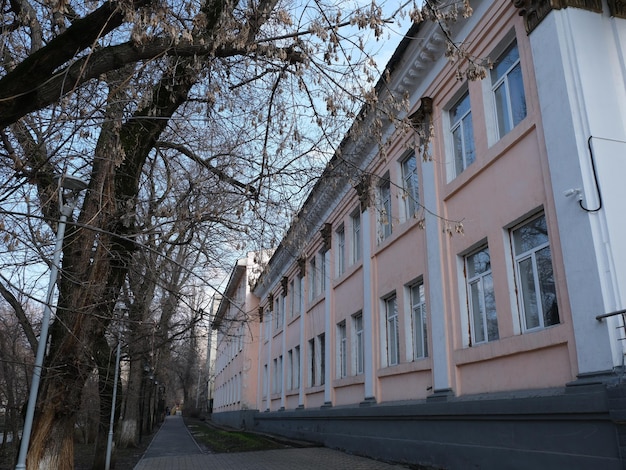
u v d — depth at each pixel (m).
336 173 7.41
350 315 15.30
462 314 9.18
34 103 4.64
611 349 5.84
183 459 14.79
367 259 13.89
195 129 7.97
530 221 7.81
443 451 9.06
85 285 5.69
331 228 17.70
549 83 7.16
